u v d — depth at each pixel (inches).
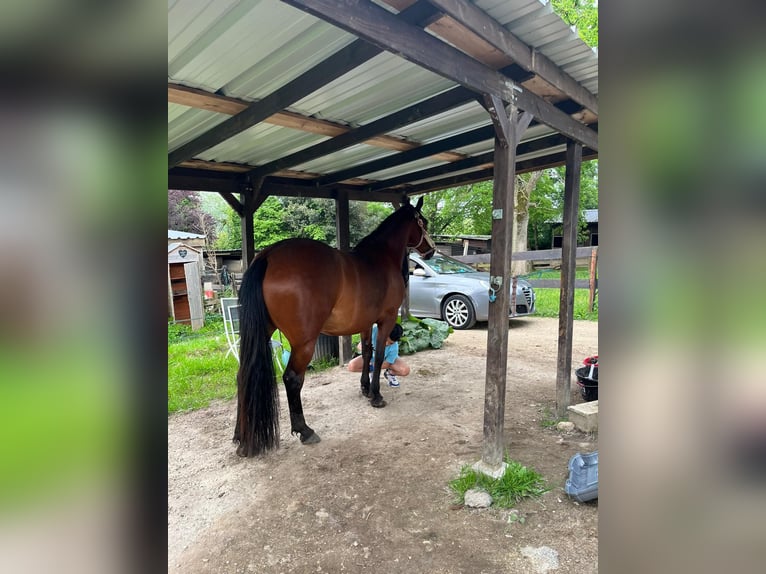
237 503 84.6
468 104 103.0
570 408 117.6
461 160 158.6
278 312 100.0
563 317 120.8
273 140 123.2
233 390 158.2
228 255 516.7
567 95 92.4
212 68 80.1
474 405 135.2
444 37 68.3
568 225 118.8
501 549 69.3
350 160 152.5
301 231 561.6
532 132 127.3
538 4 64.9
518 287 261.9
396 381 155.1
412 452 103.6
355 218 578.2
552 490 85.4
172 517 80.9
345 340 186.7
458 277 263.3
